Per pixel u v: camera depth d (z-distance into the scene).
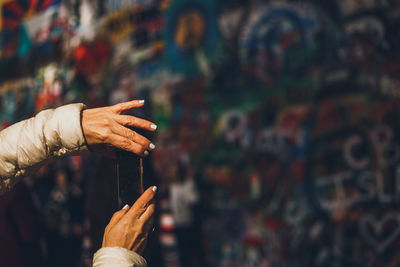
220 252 4.54
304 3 4.04
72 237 3.60
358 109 3.66
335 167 3.79
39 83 7.11
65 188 3.97
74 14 6.54
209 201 4.69
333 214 3.79
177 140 5.06
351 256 3.66
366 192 3.59
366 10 3.63
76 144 0.74
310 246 3.91
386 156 3.49
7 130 0.77
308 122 3.98
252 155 4.39
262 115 4.33
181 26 5.11
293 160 4.07
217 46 4.74
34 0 7.28
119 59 5.83
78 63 6.43
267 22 4.32
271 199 4.22
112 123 0.73
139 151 0.73
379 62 3.55
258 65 4.39
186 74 5.04
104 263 0.70
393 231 3.43
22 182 2.21
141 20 5.57
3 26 7.84
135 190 0.76
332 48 3.85
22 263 2.11
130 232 0.73
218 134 4.69
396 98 3.43
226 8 4.67
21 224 2.12
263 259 4.23
